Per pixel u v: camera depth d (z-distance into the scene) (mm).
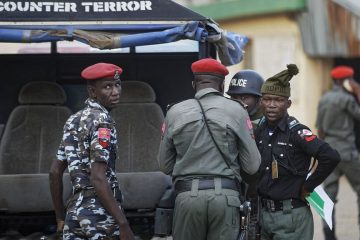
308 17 37812
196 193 13117
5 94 17172
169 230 14219
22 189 14914
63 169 13211
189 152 13297
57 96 16281
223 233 13156
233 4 41906
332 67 37938
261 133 14500
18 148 15938
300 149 14109
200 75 13797
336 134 22453
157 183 14953
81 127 12812
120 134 16031
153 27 15008
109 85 13000
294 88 38750
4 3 14836
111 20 14844
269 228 14250
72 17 14852
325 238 21141
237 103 13641
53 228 15453
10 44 17422
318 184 14008
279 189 14156
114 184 12898
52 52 17234
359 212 22578
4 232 15438
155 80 17312
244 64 41688
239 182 13523
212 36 14953
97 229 12656
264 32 40469
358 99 23734
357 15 35000
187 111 13477
